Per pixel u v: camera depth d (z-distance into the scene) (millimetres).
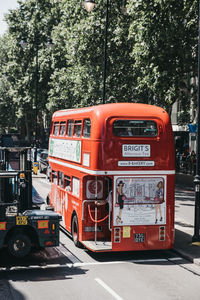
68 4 32406
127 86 31547
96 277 10547
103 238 13133
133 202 12211
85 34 30531
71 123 14641
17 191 11359
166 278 10578
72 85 38781
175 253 13016
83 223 12922
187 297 9273
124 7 30719
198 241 13789
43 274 10703
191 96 27453
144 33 22875
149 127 12219
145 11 22594
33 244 11867
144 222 12312
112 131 11945
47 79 49562
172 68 23906
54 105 41281
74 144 13969
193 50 24109
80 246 13438
